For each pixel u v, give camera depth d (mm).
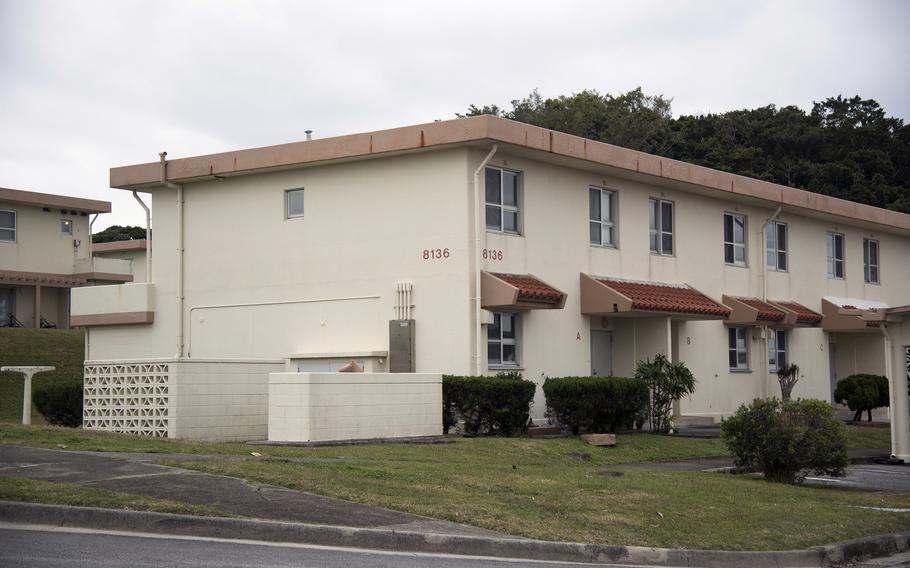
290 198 25781
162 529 10547
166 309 27609
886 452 24359
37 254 46781
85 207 48344
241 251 26344
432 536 10438
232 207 26625
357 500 11906
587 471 16359
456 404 20781
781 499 14477
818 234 35500
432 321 22938
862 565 11438
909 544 12516
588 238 25766
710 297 29188
